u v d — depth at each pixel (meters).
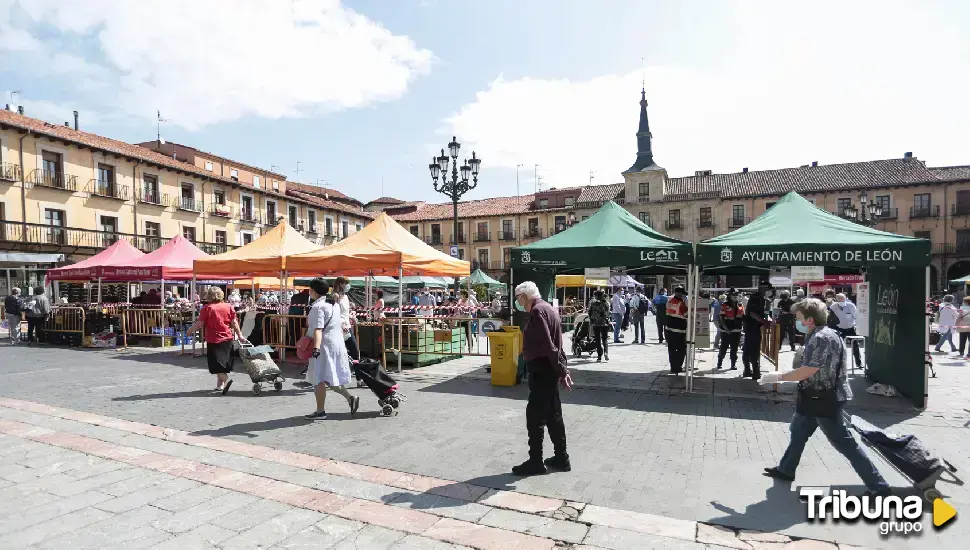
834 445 3.88
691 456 4.91
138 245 29.19
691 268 8.09
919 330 6.93
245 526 3.45
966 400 7.39
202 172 33.22
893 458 3.77
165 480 4.24
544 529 3.42
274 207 40.25
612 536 3.32
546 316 4.44
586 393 7.82
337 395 7.61
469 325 12.48
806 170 46.06
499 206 56.25
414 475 4.38
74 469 4.48
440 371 9.83
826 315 4.01
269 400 7.23
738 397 7.54
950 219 39.84
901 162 43.09
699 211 46.41
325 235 46.12
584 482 4.24
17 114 25.77
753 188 45.62
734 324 10.09
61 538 3.27
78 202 26.45
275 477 4.32
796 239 7.71
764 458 4.83
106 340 13.55
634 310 15.66
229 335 7.75
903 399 7.40
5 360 11.02
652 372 9.87
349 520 3.55
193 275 13.09
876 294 8.67
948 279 40.03
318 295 6.36
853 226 8.06
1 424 5.86
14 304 15.17
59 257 24.33
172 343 13.71
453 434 5.59
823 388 3.88
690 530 3.40
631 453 4.99
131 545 3.20
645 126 49.84
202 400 7.20
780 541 3.26
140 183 29.78
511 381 8.27
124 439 5.34
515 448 5.12
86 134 28.75
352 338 8.52
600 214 9.76
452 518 3.58
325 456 4.84
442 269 11.16
